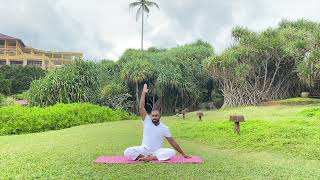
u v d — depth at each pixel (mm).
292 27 37812
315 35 32062
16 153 10227
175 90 38875
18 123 19047
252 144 12477
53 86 28484
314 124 16109
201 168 8109
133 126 18984
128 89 38250
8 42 84625
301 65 31172
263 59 34656
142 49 49594
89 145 11594
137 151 8898
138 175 7371
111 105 32156
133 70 37500
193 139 14195
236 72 33094
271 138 12992
